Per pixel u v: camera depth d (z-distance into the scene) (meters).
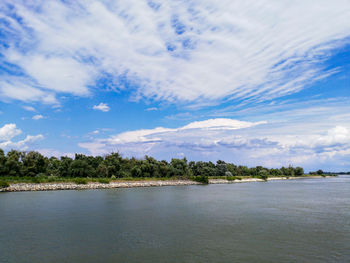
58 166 122.38
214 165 193.38
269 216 44.91
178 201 65.19
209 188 114.62
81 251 26.25
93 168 123.50
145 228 35.75
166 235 32.16
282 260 23.92
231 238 30.98
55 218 42.09
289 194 86.00
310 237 31.52
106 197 72.31
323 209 53.25
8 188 87.31
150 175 144.38
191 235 32.12
